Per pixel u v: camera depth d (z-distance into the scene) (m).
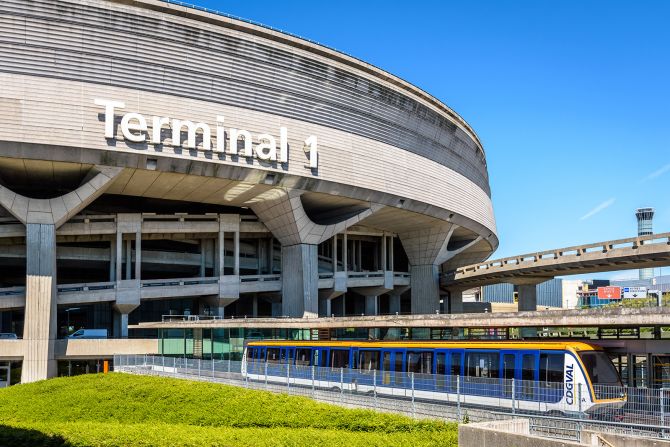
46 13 45.91
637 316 27.94
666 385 25.86
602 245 53.94
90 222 57.31
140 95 48.91
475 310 108.44
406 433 18.92
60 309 70.81
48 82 46.22
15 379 49.78
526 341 24.77
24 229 52.09
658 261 51.81
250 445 17.19
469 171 78.06
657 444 14.88
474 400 22.67
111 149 47.75
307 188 57.28
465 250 95.19
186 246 72.25
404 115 64.94
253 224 64.69
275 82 54.78
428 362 27.41
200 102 51.12
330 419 22.42
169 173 50.84
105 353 53.06
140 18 48.59
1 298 50.47
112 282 57.94
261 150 53.41
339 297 87.44
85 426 21.16
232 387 29.27
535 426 19.50
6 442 19.06
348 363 31.05
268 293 70.62
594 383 22.62
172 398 28.16
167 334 54.88
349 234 76.81
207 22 51.19
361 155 60.66
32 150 45.84
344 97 59.28
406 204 65.38
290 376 29.20
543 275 66.75
